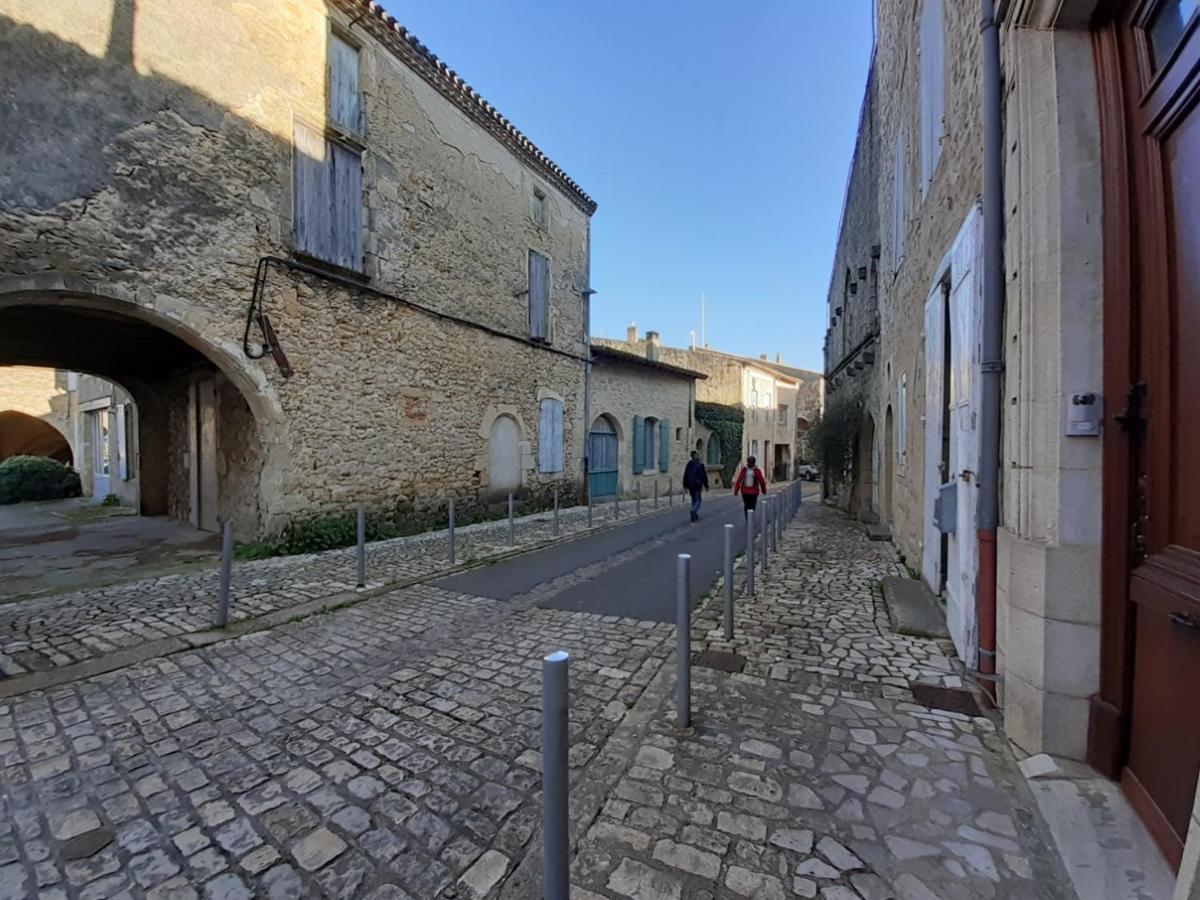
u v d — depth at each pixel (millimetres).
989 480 2895
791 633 4133
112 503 13461
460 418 10203
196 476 9703
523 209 12023
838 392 16344
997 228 2799
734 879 1788
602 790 2281
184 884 1835
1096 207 2213
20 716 3008
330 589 5531
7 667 3629
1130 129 2078
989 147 2816
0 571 6395
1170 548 1855
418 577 6137
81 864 1927
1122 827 1888
